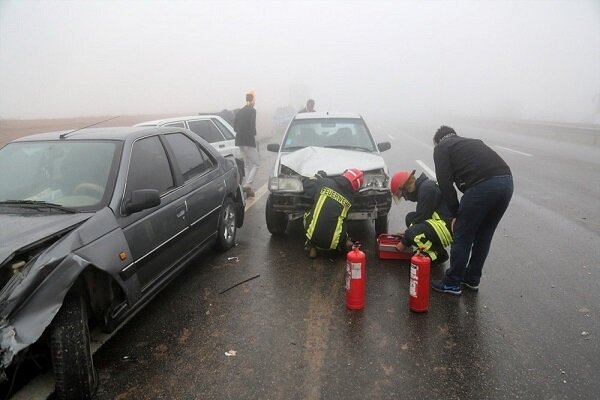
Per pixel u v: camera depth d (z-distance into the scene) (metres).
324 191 4.76
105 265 2.75
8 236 2.49
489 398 2.61
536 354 3.04
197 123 7.61
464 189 3.79
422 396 2.63
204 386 2.75
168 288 4.21
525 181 9.34
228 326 3.49
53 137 3.75
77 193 3.15
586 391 2.65
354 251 3.68
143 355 3.10
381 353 3.08
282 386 2.74
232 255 5.10
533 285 4.16
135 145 3.66
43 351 2.65
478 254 3.96
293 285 4.24
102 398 2.66
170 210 3.69
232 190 5.29
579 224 6.12
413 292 3.63
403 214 6.86
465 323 3.48
